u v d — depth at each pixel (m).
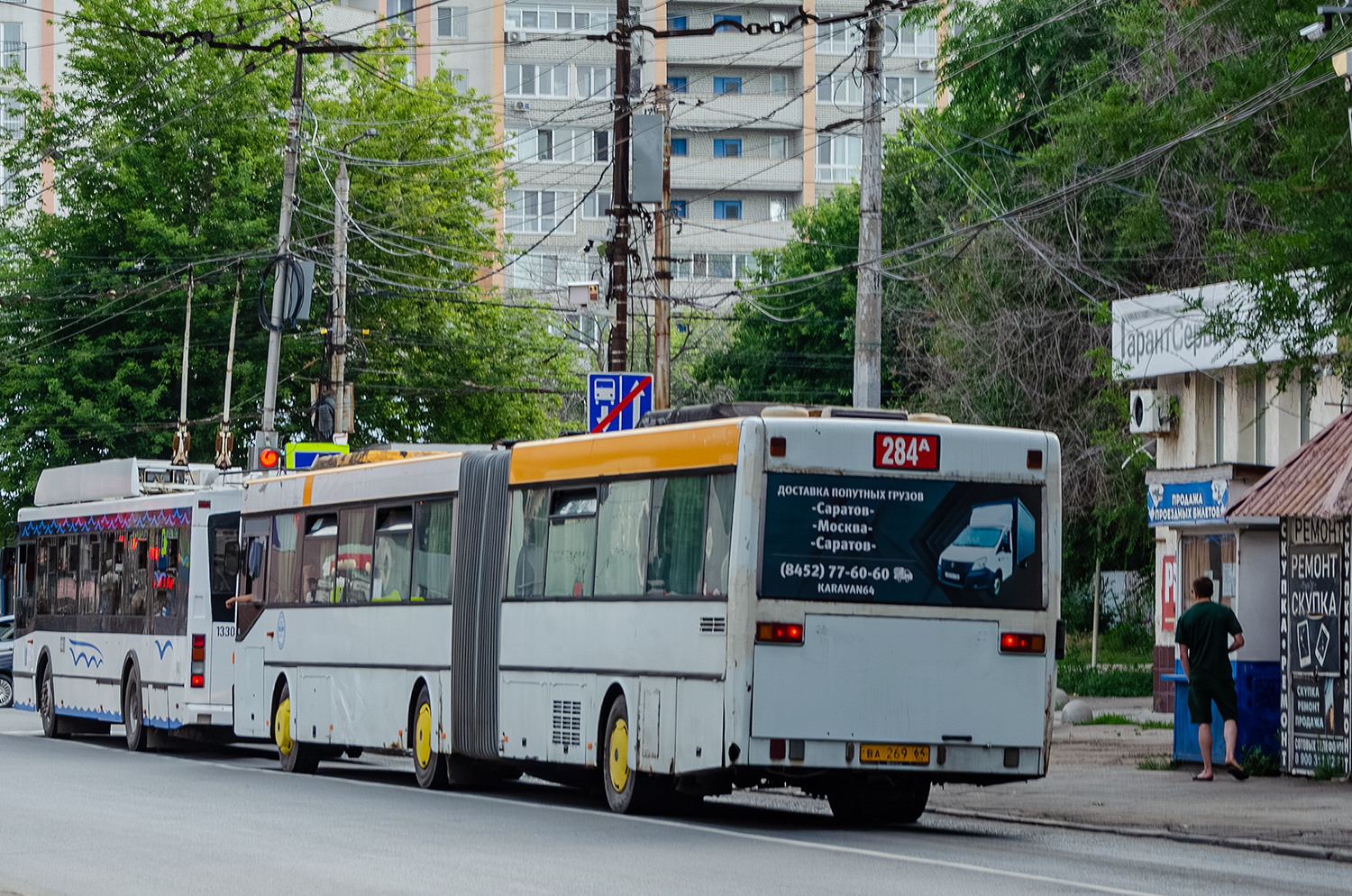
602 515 20.28
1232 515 22.56
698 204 109.06
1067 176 45.91
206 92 61.75
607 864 14.35
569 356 76.25
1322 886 13.65
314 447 40.03
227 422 53.94
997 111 58.03
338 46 41.66
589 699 20.12
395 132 68.62
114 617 33.47
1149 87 41.38
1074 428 47.53
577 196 106.50
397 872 13.85
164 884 13.13
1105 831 18.19
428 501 23.98
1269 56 27.33
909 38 110.62
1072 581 57.09
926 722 17.89
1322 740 22.56
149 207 60.81
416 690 23.84
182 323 61.12
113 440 60.81
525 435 71.06
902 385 69.44
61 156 63.00
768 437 17.80
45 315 61.56
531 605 21.48
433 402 69.31
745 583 17.61
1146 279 45.91
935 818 20.11
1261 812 19.25
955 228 52.50
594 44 107.06
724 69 109.56
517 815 18.94
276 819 18.25
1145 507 45.66
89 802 20.25
